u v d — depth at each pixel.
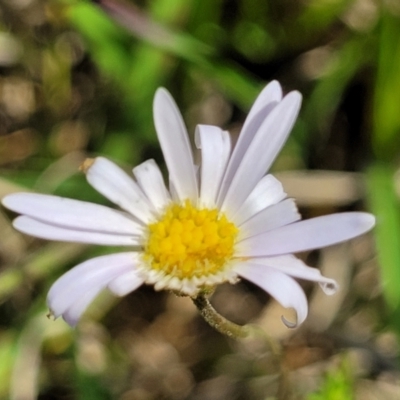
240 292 0.20
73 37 0.20
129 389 0.20
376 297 0.19
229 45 0.20
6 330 0.20
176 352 0.20
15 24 0.20
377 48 0.19
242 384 0.20
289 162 0.20
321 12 0.20
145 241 0.16
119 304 0.20
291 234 0.15
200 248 0.15
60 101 0.21
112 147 0.20
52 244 0.19
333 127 0.20
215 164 0.16
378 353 0.19
